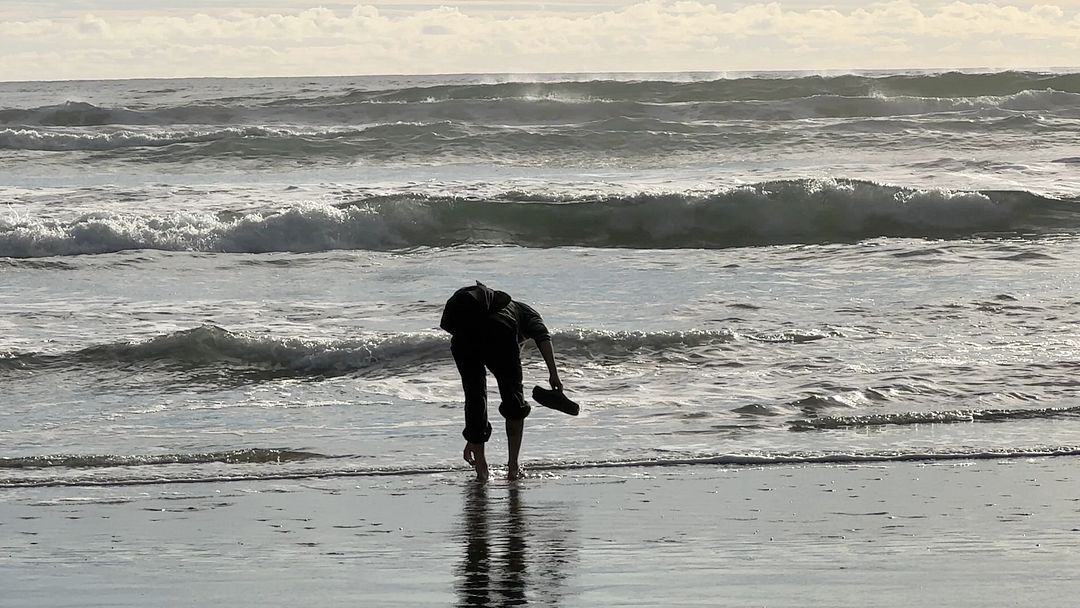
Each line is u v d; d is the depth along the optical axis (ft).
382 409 54.90
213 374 61.87
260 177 154.40
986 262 93.40
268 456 46.29
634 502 38.19
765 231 119.75
